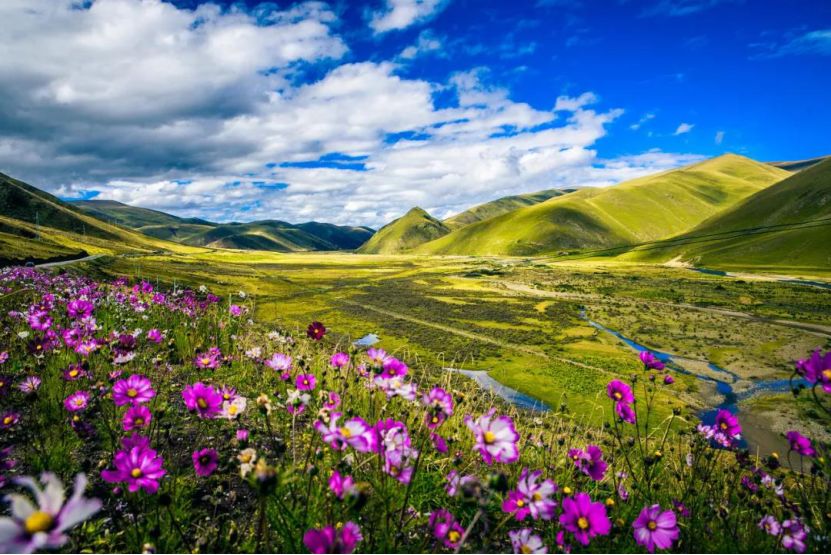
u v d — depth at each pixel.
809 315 60.44
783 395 30.16
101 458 3.14
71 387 4.02
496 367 34.91
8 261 41.53
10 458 2.99
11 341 5.25
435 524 2.29
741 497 3.02
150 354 5.70
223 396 2.68
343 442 2.19
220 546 2.26
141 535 2.29
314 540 1.64
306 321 55.53
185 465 3.17
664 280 105.12
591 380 31.31
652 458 3.11
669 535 2.07
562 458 3.69
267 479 1.79
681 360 40.38
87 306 5.20
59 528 1.16
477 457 3.46
